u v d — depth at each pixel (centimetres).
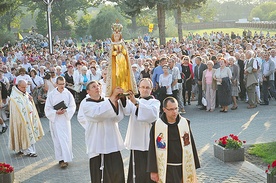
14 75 2117
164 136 735
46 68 2283
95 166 819
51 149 1344
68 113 1143
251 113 1720
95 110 780
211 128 1500
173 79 1717
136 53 2927
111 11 8438
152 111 799
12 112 1269
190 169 737
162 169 736
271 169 894
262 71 1872
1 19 9344
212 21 11525
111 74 766
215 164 1080
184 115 1764
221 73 1762
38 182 1033
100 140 807
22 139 1261
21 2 9169
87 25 9381
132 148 830
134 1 4328
